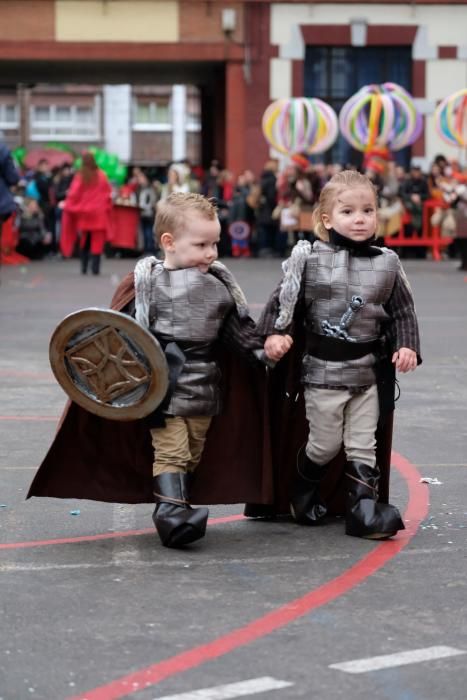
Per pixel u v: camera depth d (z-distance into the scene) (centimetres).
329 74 5203
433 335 2336
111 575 909
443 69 5166
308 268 983
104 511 1105
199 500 1013
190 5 5091
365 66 5203
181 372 964
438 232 4709
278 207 4709
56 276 3738
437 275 3828
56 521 1070
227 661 736
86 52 5100
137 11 5088
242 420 1015
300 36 5116
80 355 952
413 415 1573
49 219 4788
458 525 1052
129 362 941
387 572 915
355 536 1009
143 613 823
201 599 852
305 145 4469
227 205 4794
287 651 752
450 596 859
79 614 820
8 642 768
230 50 5106
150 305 970
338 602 846
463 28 5150
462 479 1232
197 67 5656
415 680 707
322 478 1049
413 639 773
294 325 1004
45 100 9444
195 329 969
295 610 828
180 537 961
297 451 1041
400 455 1345
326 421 995
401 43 5138
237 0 5084
